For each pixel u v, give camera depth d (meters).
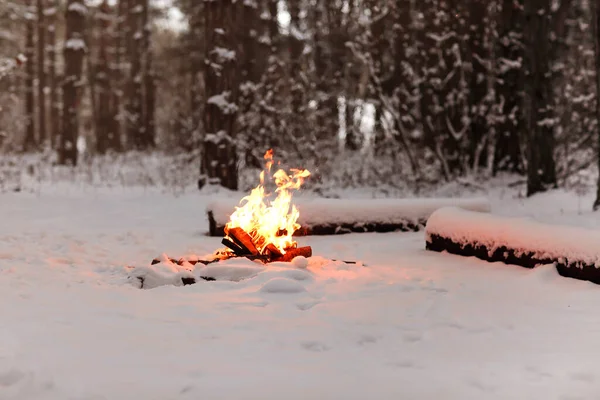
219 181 16.72
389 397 3.51
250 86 22.44
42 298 5.77
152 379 3.72
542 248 7.17
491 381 3.78
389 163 20.91
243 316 5.24
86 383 3.63
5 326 4.77
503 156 19.06
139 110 33.38
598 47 12.80
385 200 11.31
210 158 16.78
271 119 21.17
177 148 27.06
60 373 3.78
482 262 7.97
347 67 24.08
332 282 6.60
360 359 4.18
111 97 37.94
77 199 15.52
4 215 13.36
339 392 3.57
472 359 4.20
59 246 9.38
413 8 22.77
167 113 44.25
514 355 4.28
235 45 17.05
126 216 13.59
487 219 8.33
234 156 16.95
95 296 5.91
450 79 19.58
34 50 36.31
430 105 20.83
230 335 4.68
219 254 7.79
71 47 23.84
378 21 22.27
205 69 16.95
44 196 15.86
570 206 13.99
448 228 8.80
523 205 14.77
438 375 3.88
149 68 33.53
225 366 3.98
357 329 4.86
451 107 19.89
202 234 11.17
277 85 23.06
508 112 18.97
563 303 5.76
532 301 5.83
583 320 5.18
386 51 23.45
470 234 8.37
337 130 25.00
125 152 29.91
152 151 29.56
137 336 4.61
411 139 21.00
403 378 3.81
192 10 32.78
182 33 35.78
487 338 4.68
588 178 17.88
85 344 4.37
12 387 3.53
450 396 3.54
